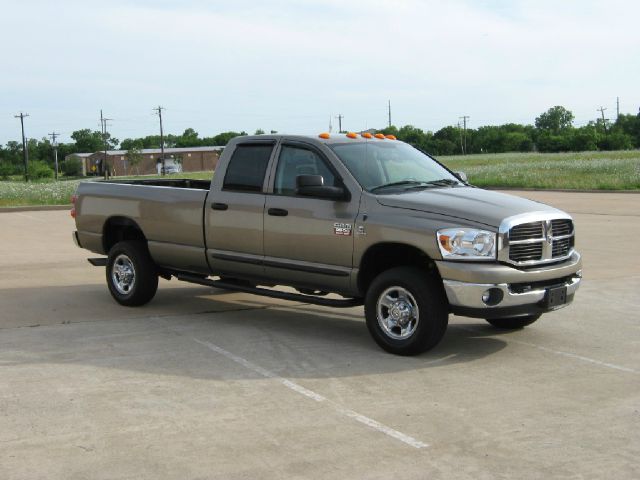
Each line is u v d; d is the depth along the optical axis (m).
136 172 109.75
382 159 7.50
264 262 7.58
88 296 9.62
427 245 6.42
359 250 6.83
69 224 20.45
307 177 6.89
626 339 7.39
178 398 5.50
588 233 16.97
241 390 5.70
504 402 5.44
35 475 4.15
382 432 4.82
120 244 8.86
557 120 189.50
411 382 5.93
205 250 8.09
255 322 8.15
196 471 4.20
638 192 32.34
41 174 111.00
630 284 10.45
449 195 6.91
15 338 7.33
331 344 7.16
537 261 6.57
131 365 6.39
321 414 5.16
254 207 7.59
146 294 8.74
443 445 4.60
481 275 6.23
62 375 6.08
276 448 4.54
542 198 29.72
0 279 10.95
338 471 4.20
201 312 8.67
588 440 4.69
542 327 7.93
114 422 4.98
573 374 6.18
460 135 142.50
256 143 7.80
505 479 4.11
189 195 8.18
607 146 130.62
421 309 6.46
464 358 6.66
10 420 5.02
